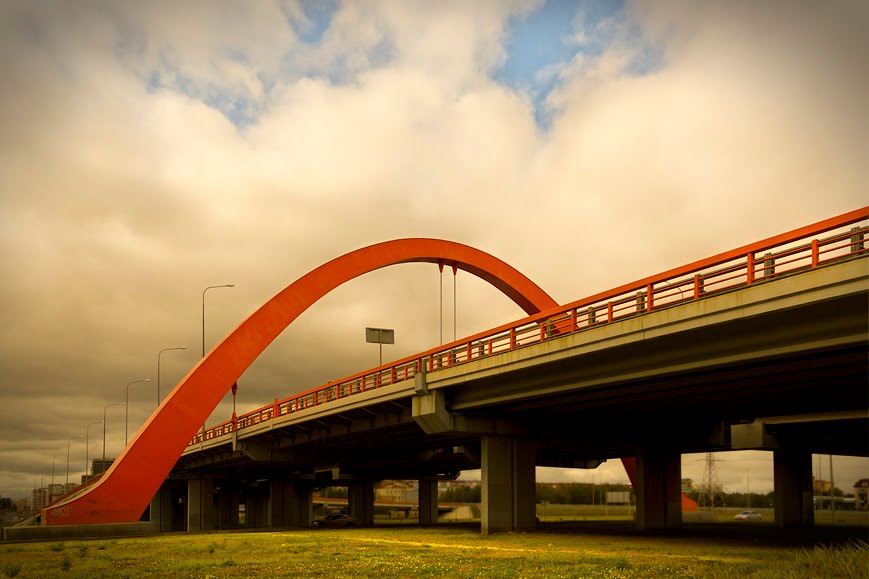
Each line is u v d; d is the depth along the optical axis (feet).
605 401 132.77
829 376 103.60
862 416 146.20
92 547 120.06
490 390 136.67
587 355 111.24
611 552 96.22
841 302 78.48
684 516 290.15
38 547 122.72
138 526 164.35
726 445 183.32
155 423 179.73
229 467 297.53
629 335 101.14
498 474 147.13
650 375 104.17
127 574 74.02
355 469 281.13
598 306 109.09
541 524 205.98
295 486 314.35
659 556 88.79
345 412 175.22
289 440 221.87
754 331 88.94
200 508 326.65
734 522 250.16
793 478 196.24
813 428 170.09
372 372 165.07
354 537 140.87
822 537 132.98
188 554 100.07
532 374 125.49
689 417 158.20
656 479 159.33
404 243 214.90
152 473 176.76
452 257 222.07
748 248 85.56
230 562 83.41
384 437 197.16
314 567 77.87
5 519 477.77
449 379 139.85
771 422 169.58
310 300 200.85
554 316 119.14
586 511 461.37
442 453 227.81
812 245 78.79
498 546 109.60
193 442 273.95
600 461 271.28
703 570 69.31
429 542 121.29
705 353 95.76
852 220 74.79
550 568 73.05
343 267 205.87
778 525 195.11
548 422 152.76
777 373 101.76
